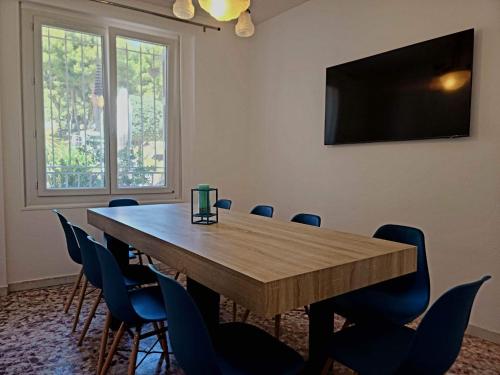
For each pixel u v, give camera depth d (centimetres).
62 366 202
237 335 146
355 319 172
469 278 248
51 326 253
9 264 322
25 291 324
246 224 207
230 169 442
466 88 243
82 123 358
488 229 238
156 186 404
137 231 189
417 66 269
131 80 382
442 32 257
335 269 121
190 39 408
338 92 331
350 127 321
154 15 377
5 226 317
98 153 369
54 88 343
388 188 295
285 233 181
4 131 315
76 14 346
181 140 415
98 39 362
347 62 324
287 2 367
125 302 154
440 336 110
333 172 344
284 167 401
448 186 257
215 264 126
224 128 434
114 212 257
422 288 186
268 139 422
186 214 247
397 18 284
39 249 336
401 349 137
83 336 228
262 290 104
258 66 432
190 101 414
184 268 146
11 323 257
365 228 315
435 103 259
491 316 239
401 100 280
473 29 240
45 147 341
